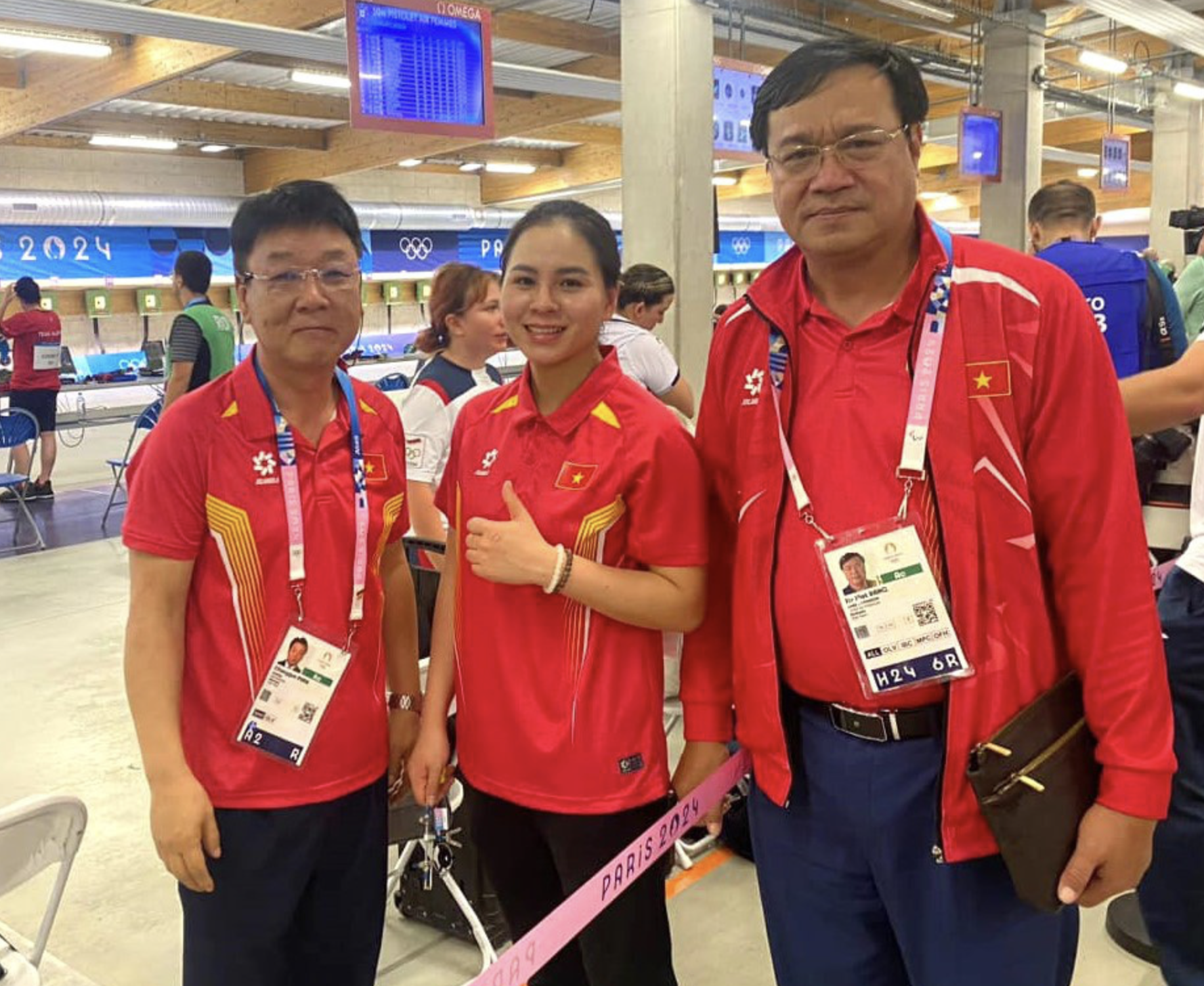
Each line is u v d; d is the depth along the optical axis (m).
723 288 19.09
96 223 11.55
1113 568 1.16
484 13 5.25
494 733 1.48
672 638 1.92
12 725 3.73
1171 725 1.18
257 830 1.39
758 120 1.24
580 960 1.62
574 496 1.41
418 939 2.41
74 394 11.31
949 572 1.17
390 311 14.71
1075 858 1.18
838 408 1.22
